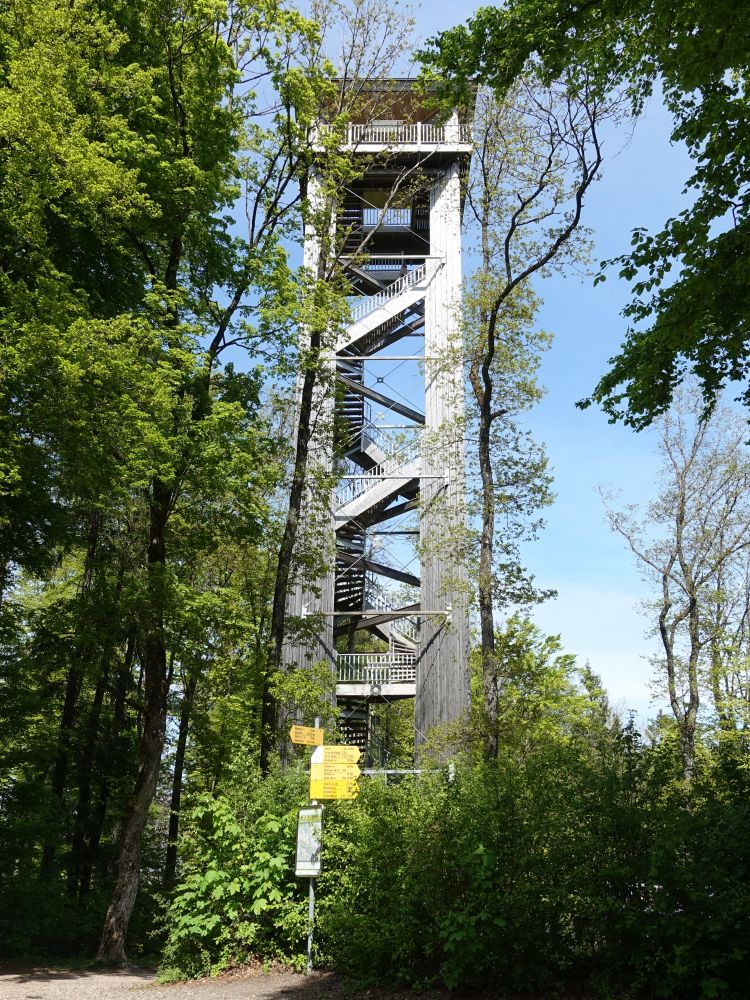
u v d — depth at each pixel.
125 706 25.17
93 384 13.34
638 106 12.16
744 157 11.56
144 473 14.27
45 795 17.55
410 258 29.25
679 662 28.48
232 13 17.75
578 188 18.03
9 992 10.25
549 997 7.32
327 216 20.23
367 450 27.92
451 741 18.62
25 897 16.59
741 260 11.19
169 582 14.81
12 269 14.32
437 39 11.70
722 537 28.45
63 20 13.22
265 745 17.58
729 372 13.12
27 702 17.56
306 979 9.38
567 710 21.16
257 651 18.72
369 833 9.42
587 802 7.74
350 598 29.06
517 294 20.19
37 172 12.93
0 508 14.82
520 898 7.58
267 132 18.95
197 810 10.90
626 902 7.29
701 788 8.08
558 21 10.88
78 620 16.44
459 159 29.62
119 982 11.70
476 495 20.22
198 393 16.50
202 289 17.89
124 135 14.70
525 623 20.50
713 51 10.05
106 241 15.47
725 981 6.62
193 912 10.61
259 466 16.83
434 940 8.14
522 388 20.19
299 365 19.00
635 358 13.27
